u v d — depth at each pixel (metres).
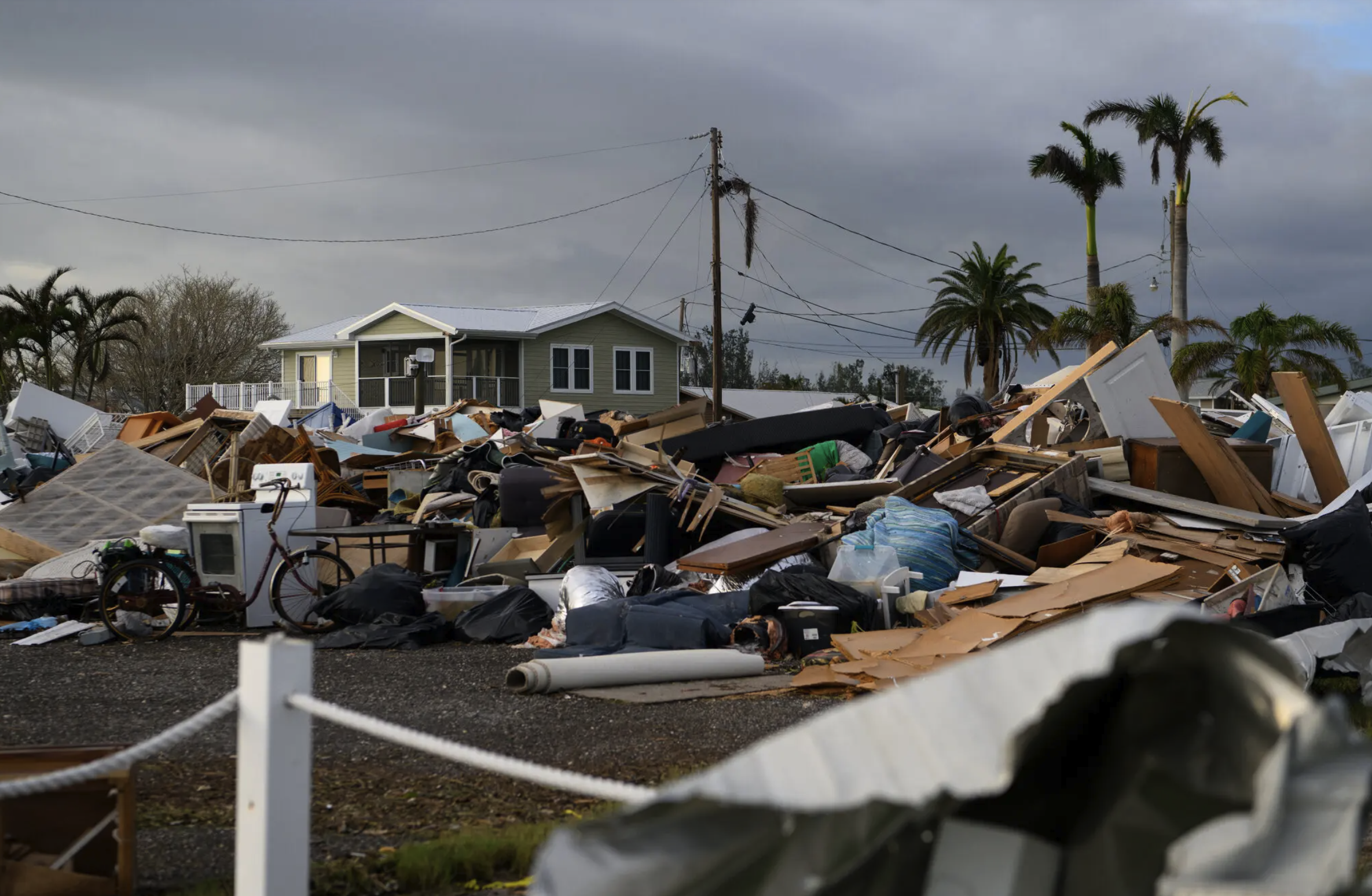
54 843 4.32
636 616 10.66
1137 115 41.69
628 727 7.74
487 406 27.97
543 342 43.56
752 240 38.19
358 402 44.34
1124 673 2.07
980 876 2.05
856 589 11.12
